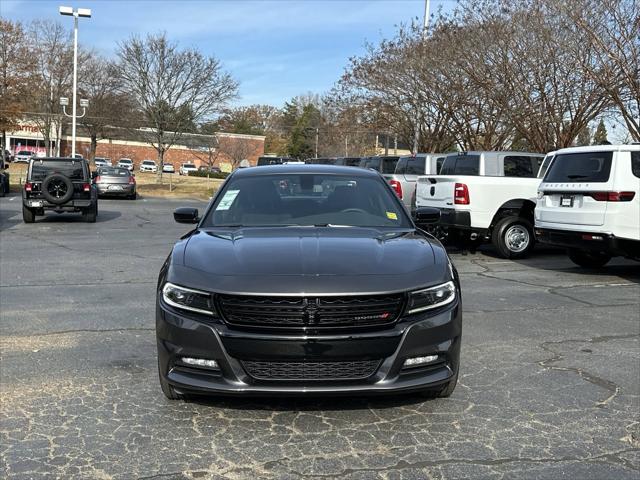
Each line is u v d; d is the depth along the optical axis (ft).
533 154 38.22
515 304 24.52
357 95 78.95
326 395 11.88
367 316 11.96
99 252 39.24
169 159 275.18
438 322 12.41
